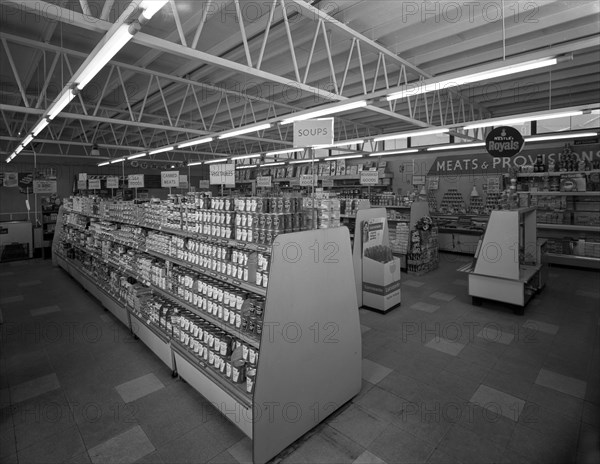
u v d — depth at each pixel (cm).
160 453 255
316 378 277
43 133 1362
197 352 329
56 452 257
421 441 264
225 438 270
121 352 416
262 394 237
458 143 1023
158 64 670
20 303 607
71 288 703
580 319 505
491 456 249
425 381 347
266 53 594
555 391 328
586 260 810
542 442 262
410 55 612
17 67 677
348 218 905
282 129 1337
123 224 565
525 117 618
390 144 1357
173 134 1473
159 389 338
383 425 283
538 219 883
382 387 337
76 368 379
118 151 1891
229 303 305
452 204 1133
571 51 355
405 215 888
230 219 315
